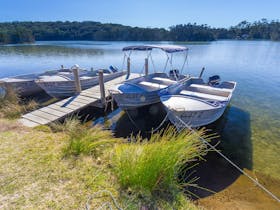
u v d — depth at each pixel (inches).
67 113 236.8
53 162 121.2
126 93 247.1
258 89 438.9
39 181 103.7
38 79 329.1
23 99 345.4
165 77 373.4
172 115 202.2
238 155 187.6
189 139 119.2
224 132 236.5
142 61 898.7
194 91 302.2
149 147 112.0
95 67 719.7
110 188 101.2
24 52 1179.9
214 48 1582.2
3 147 138.7
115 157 126.1
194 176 154.6
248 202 128.9
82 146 134.9
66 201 91.2
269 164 173.6
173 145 110.0
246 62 855.1
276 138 222.4
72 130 163.0
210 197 132.5
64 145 141.6
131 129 250.2
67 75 377.4
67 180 105.8
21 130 177.8
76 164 120.5
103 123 264.7
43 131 180.5
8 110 243.8
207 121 209.8
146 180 100.4
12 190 96.3
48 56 1007.6
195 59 970.1
